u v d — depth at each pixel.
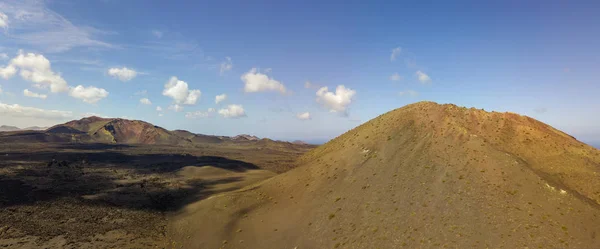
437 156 40.75
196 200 57.31
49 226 42.19
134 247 37.16
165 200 60.00
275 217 41.69
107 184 73.19
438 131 46.62
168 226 45.25
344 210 37.34
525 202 29.09
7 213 46.06
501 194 30.88
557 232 24.81
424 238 28.17
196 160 131.88
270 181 57.53
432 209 31.70
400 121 54.72
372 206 35.97
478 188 32.56
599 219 25.56
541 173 33.84
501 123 45.34
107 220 46.09
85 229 41.94
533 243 24.20
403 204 34.19
